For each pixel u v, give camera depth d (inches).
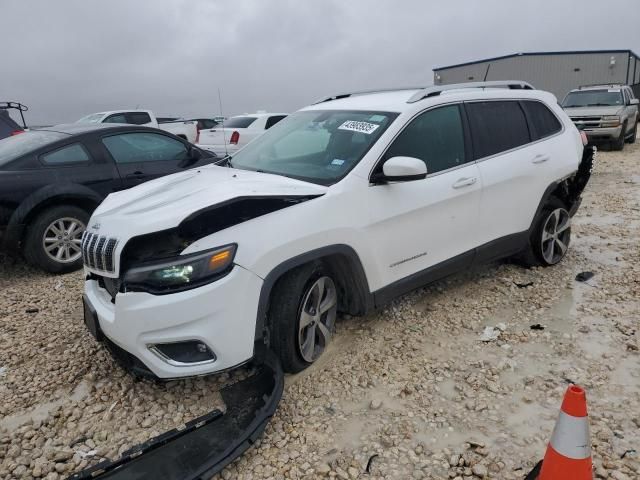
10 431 120.6
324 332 140.9
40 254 222.4
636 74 1979.6
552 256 208.2
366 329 161.2
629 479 98.9
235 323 115.0
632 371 135.3
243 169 162.4
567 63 1689.2
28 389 136.8
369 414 121.5
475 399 125.9
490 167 173.8
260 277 118.2
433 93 167.9
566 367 138.3
